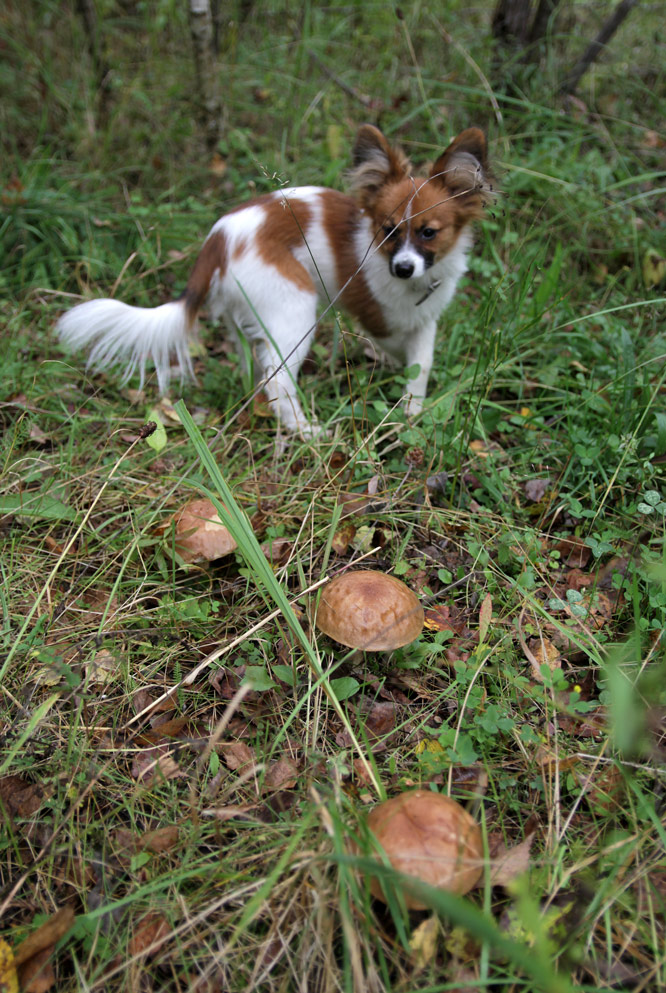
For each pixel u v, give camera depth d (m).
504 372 0.90
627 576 0.65
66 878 0.46
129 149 1.30
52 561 0.68
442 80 1.33
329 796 0.47
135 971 0.42
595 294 1.04
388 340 0.94
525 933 0.41
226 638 0.61
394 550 0.69
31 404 0.86
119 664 0.58
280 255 0.85
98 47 1.35
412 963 0.41
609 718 0.54
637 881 0.45
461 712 0.53
